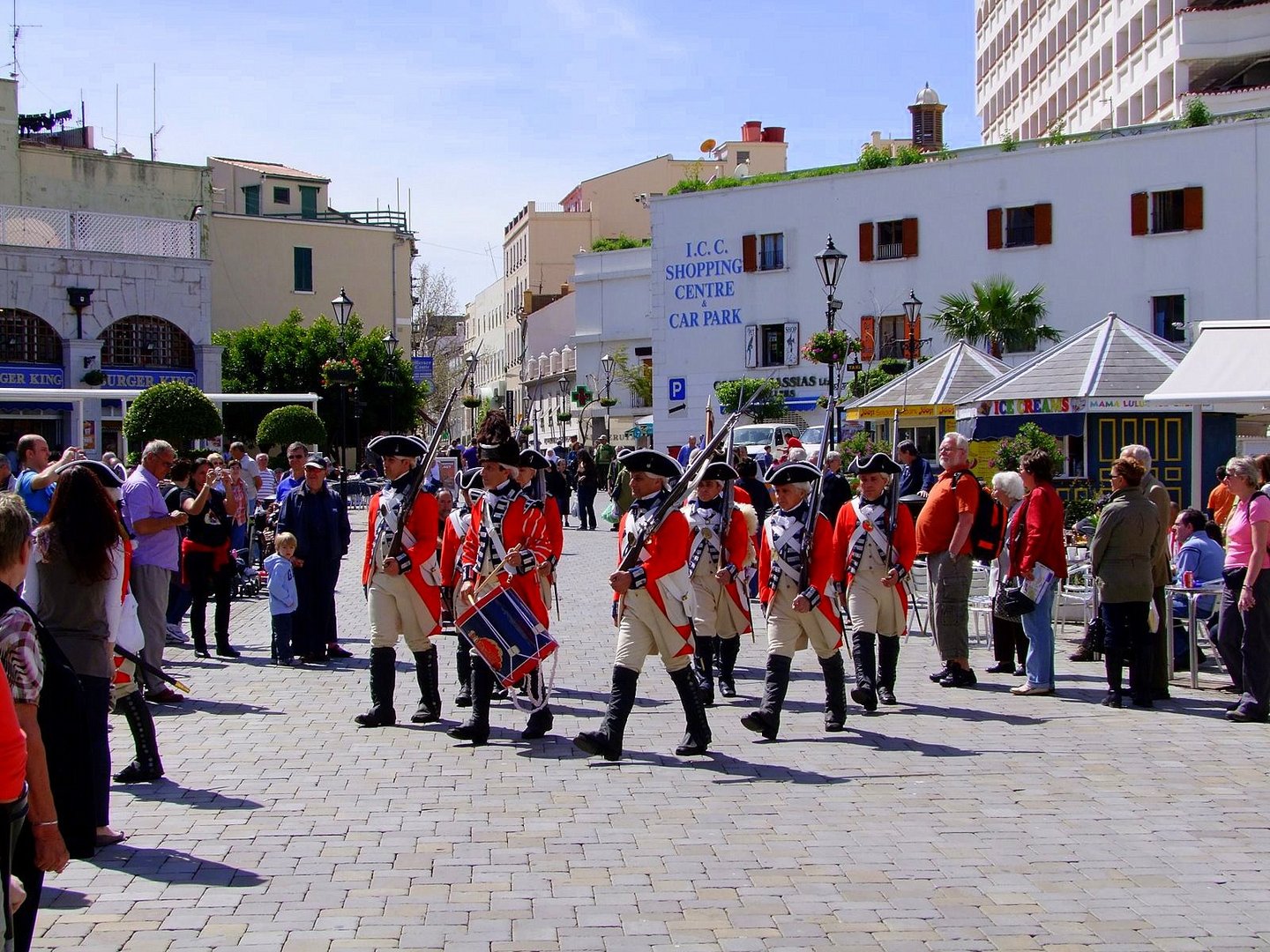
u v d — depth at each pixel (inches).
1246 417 827.4
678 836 262.2
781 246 1775.3
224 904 221.3
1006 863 244.2
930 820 273.1
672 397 1643.7
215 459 668.7
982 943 203.8
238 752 336.5
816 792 296.4
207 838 259.9
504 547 345.1
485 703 350.6
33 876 178.1
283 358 1733.5
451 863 244.2
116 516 254.1
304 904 221.9
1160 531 397.7
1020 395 772.0
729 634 418.0
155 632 406.6
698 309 1828.2
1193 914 216.8
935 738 352.8
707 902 223.0
